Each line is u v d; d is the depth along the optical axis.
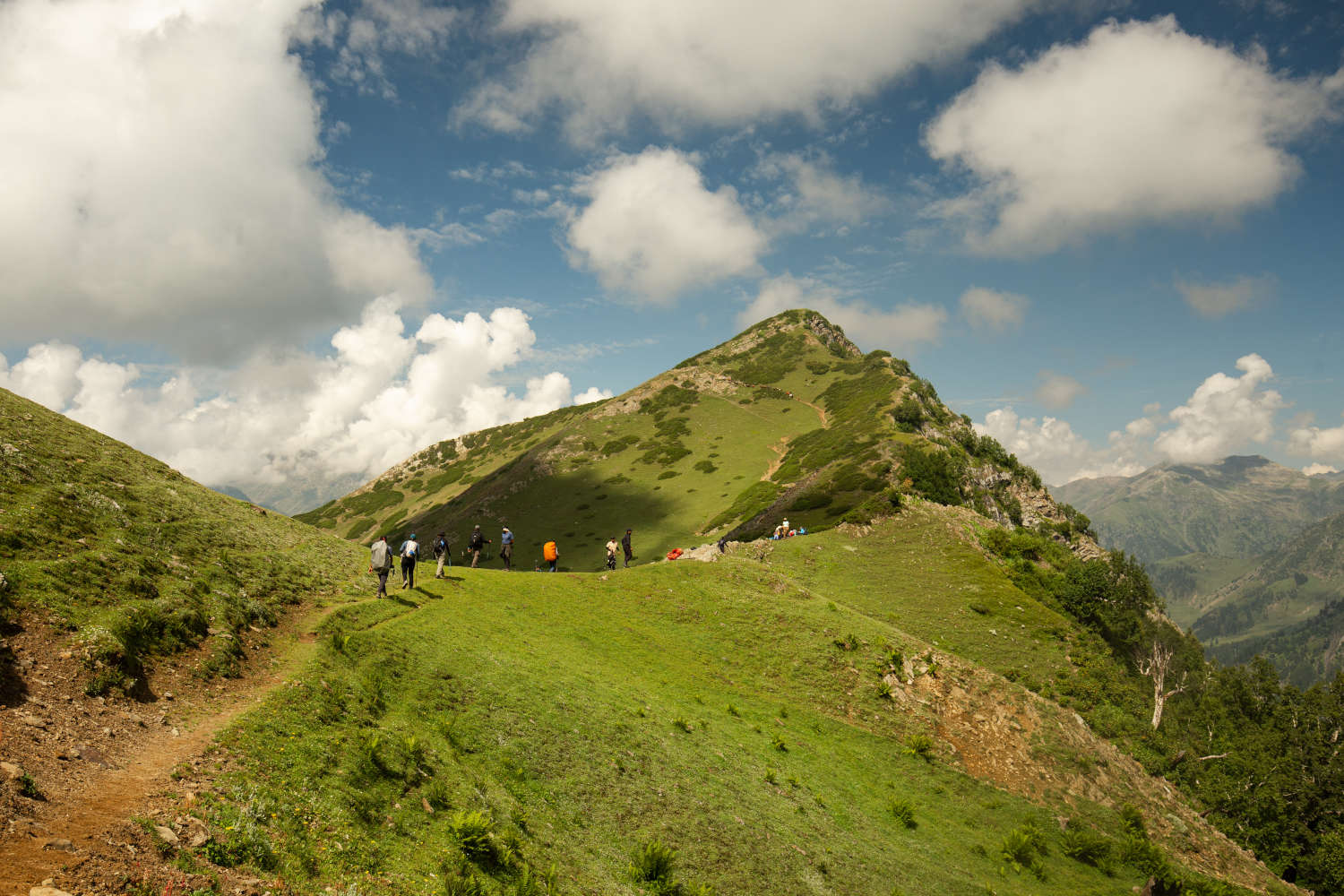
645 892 17.44
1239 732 59.97
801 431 164.88
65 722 12.30
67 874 8.02
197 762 12.78
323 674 19.69
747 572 50.56
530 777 20.42
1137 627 69.50
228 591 22.89
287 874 10.69
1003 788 36.09
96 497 24.95
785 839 23.64
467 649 26.94
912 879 25.22
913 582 69.56
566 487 161.62
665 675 35.62
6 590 15.68
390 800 15.19
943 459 101.56
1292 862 45.38
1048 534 107.75
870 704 39.06
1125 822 35.88
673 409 197.88
